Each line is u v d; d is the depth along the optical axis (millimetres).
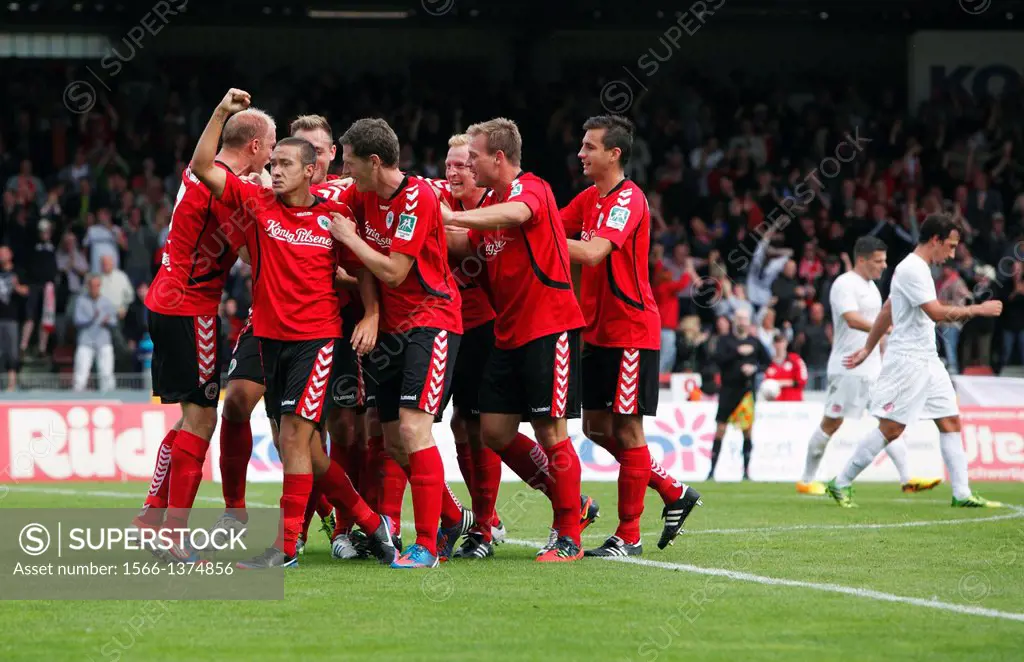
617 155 25766
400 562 23922
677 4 89625
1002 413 57781
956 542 28906
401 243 23203
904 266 38969
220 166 23703
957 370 71125
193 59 92938
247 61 94812
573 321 24875
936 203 83562
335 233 23062
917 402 39094
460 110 90188
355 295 26500
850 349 44469
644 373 26062
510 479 54531
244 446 25922
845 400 44844
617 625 18078
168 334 24484
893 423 39219
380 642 16906
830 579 22672
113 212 76500
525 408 25234
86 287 66062
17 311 67250
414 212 23312
